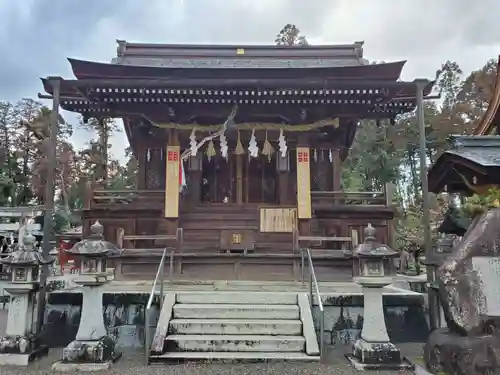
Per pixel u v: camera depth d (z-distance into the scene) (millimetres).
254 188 15297
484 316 5719
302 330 7980
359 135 42281
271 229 13898
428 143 40281
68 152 40188
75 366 6949
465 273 5953
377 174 40188
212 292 9195
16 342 7582
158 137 15672
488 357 5457
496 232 6109
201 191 15172
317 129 14820
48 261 8297
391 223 14695
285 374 6582
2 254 19266
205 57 16984
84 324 7414
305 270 12250
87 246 7531
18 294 7828
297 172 14141
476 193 6910
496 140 7117
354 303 9039
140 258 12469
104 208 14477
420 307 9406
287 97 13195
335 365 7227
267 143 14242
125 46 17062
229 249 13695
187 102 13586
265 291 9508
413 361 7500
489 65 36594
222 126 14125
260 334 7965
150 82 12492
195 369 6797
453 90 46406
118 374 6668
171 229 13656
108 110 14172
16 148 44625
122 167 45688
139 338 8852
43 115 43906
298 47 17438
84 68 13320
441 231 8594
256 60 16875
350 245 13680
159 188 15617
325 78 13281
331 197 15398
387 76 13406
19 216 25875
